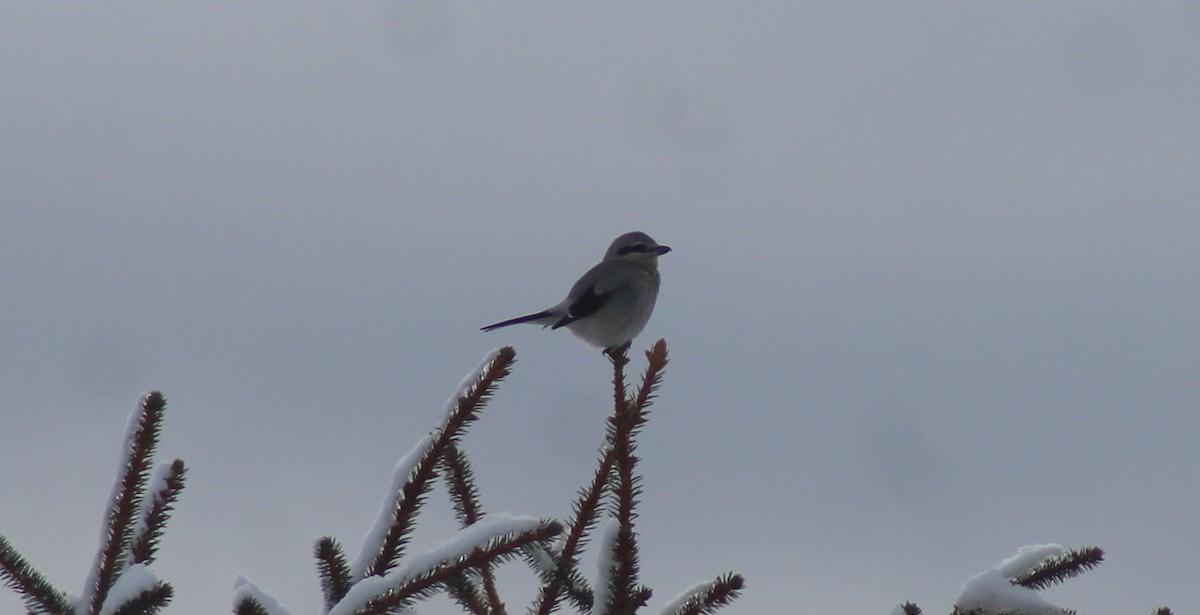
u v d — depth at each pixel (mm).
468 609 7918
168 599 6547
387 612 6801
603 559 6980
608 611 6930
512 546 7055
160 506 7332
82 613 6941
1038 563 7926
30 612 6855
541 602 7750
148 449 7430
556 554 7844
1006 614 7180
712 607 7262
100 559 7156
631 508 8117
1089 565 7844
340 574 7340
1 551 6875
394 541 7539
